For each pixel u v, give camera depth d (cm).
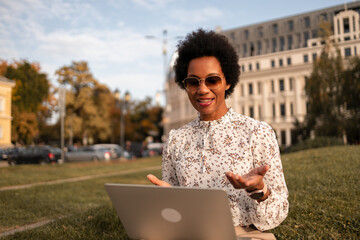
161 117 7550
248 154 167
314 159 952
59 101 2308
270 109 5372
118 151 2958
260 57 5325
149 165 1889
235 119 181
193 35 187
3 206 738
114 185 144
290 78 5169
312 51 4675
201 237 140
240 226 166
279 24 5034
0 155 2405
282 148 2320
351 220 380
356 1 2784
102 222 489
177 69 194
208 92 175
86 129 5209
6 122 3575
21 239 455
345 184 584
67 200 810
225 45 183
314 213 423
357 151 991
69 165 1892
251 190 149
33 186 1051
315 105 2184
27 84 3766
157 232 150
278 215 153
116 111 6353
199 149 179
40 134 5788
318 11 3303
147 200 141
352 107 2102
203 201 128
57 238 437
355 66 2114
